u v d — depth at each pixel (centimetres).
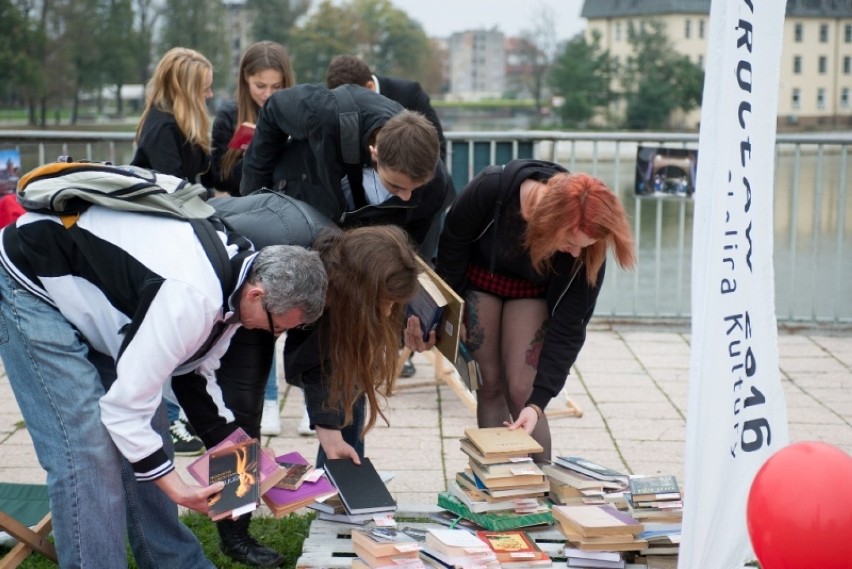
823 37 7100
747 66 268
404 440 483
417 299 346
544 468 360
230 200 316
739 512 285
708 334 266
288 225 296
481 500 334
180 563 316
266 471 299
